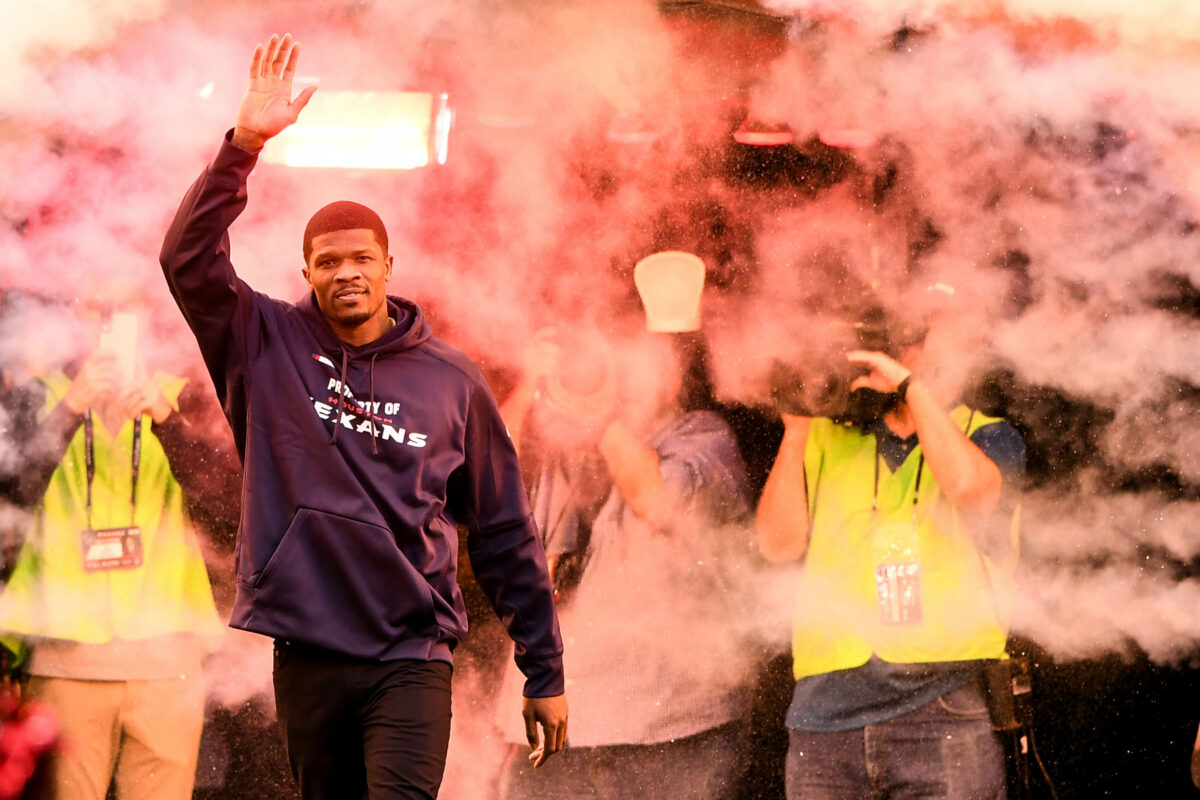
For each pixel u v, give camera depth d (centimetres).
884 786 349
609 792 353
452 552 217
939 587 353
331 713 205
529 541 229
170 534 354
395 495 207
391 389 212
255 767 353
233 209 202
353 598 204
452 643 217
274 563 202
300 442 206
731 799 354
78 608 341
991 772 348
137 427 354
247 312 210
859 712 350
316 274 211
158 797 346
